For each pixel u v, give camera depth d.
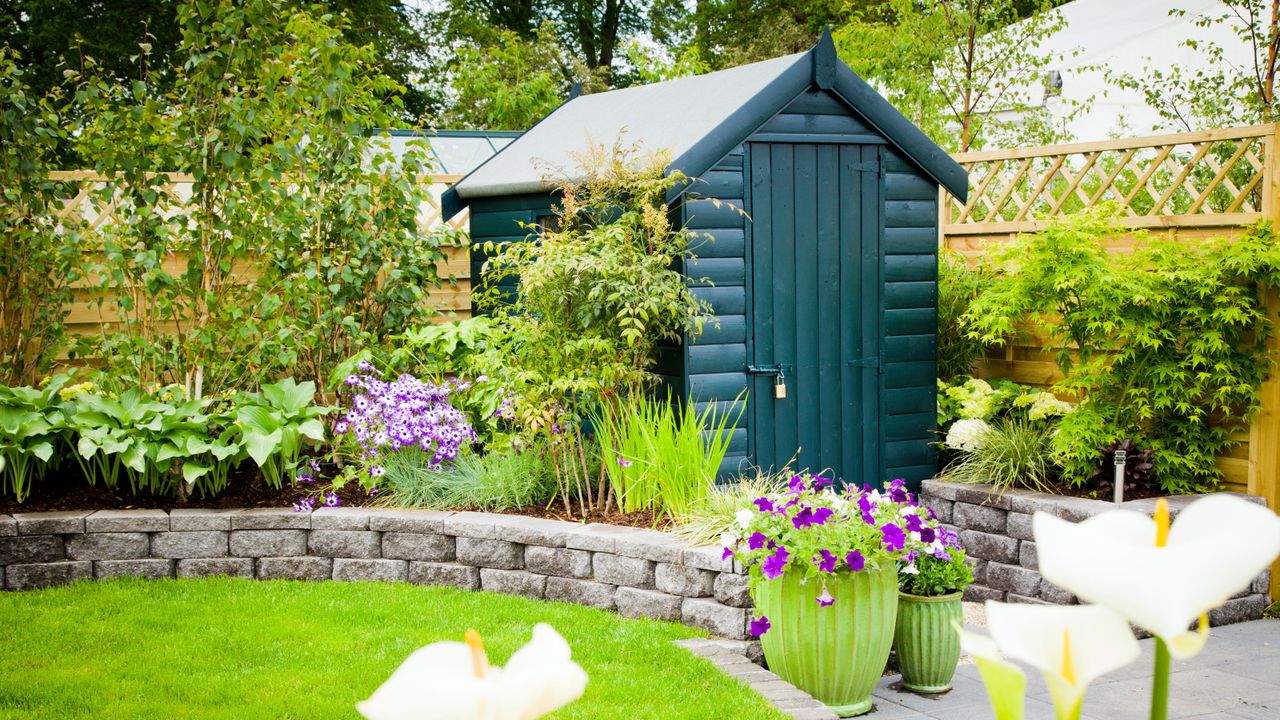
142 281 6.75
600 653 4.57
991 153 7.85
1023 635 0.66
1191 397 6.23
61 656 4.49
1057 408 6.60
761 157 6.36
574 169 6.98
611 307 5.88
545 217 7.55
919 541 4.47
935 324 7.01
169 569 5.90
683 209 6.14
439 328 7.30
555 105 17.62
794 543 4.30
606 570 5.37
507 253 6.20
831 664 4.33
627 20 25.61
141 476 6.39
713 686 4.20
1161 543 0.61
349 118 7.05
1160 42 10.27
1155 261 6.31
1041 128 11.23
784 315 6.48
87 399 6.31
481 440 6.85
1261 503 5.94
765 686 4.24
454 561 5.82
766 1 24.81
